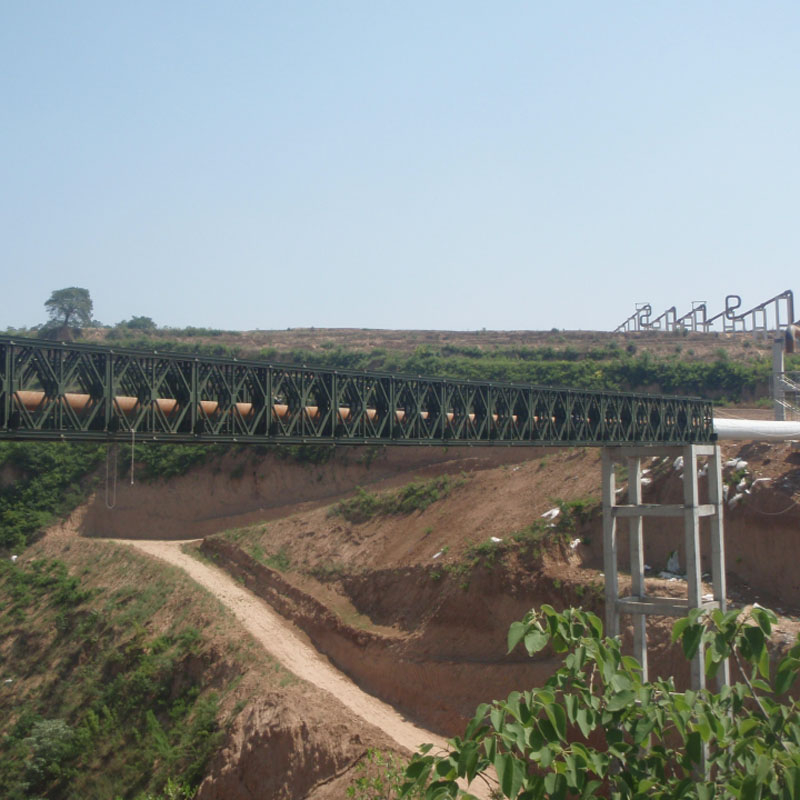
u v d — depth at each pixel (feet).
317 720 139.33
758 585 161.58
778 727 39.11
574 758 37.42
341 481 272.31
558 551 168.96
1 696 191.31
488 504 200.34
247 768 137.18
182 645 178.09
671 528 176.04
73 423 85.20
